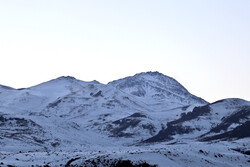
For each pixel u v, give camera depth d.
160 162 95.75
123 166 93.00
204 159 109.88
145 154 100.56
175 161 101.44
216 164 109.81
